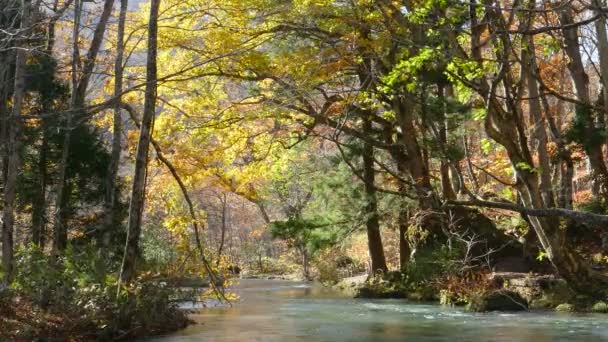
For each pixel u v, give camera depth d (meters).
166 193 20.64
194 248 18.31
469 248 22.80
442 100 19.28
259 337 14.27
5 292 12.33
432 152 21.06
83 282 13.85
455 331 15.20
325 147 32.56
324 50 17.92
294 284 36.78
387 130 25.84
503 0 17.42
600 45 13.52
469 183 29.17
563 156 24.34
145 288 14.77
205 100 20.45
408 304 22.62
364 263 35.78
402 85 15.59
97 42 18.02
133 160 20.38
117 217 19.55
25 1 15.16
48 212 20.20
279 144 25.39
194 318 18.19
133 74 20.59
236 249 52.41
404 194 20.91
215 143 23.98
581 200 27.36
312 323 17.05
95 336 12.87
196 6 18.45
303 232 25.67
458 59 11.77
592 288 18.73
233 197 48.94
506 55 11.70
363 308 21.33
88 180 20.03
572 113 29.31
